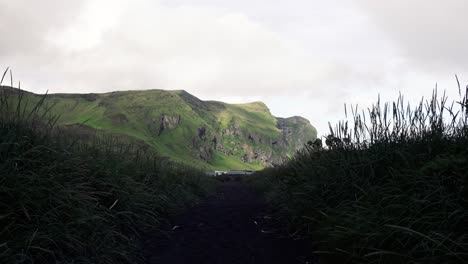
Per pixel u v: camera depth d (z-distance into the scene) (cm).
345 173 544
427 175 413
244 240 538
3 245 305
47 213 370
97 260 387
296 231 559
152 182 777
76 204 430
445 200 359
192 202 955
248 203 959
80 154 549
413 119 530
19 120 448
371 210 416
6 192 361
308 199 585
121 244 452
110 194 526
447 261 303
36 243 355
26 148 436
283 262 441
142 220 586
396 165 495
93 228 423
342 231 411
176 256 462
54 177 410
